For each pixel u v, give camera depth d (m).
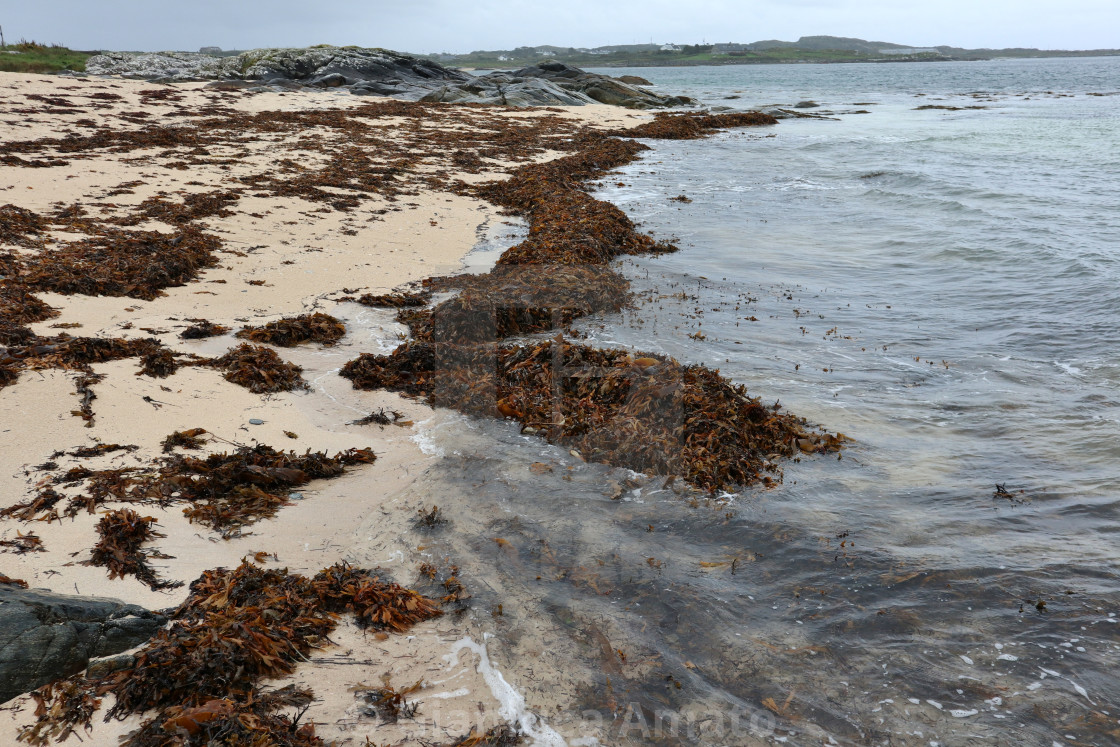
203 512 5.50
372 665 4.20
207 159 19.28
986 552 5.43
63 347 7.57
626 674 4.24
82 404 6.74
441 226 15.16
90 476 5.71
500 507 5.89
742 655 4.42
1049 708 4.07
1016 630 4.65
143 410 6.86
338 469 6.33
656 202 19.38
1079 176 23.88
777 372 8.80
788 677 4.27
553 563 5.22
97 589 4.55
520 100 45.03
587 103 48.66
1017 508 6.02
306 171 18.84
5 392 6.72
